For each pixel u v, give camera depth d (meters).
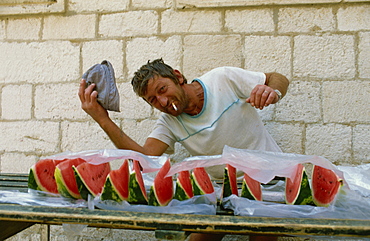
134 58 3.69
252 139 2.55
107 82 2.27
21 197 1.77
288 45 3.47
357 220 1.37
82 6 3.80
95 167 1.81
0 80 3.89
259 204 1.56
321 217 1.51
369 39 3.36
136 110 3.65
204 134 2.50
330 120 3.38
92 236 3.66
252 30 3.53
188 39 3.61
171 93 2.33
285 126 3.44
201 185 1.73
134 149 2.41
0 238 1.98
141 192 1.72
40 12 3.82
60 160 1.90
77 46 3.79
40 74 3.83
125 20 3.73
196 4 3.59
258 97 2.17
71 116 3.75
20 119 3.83
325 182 1.62
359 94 3.35
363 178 1.89
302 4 3.46
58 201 1.75
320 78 3.41
